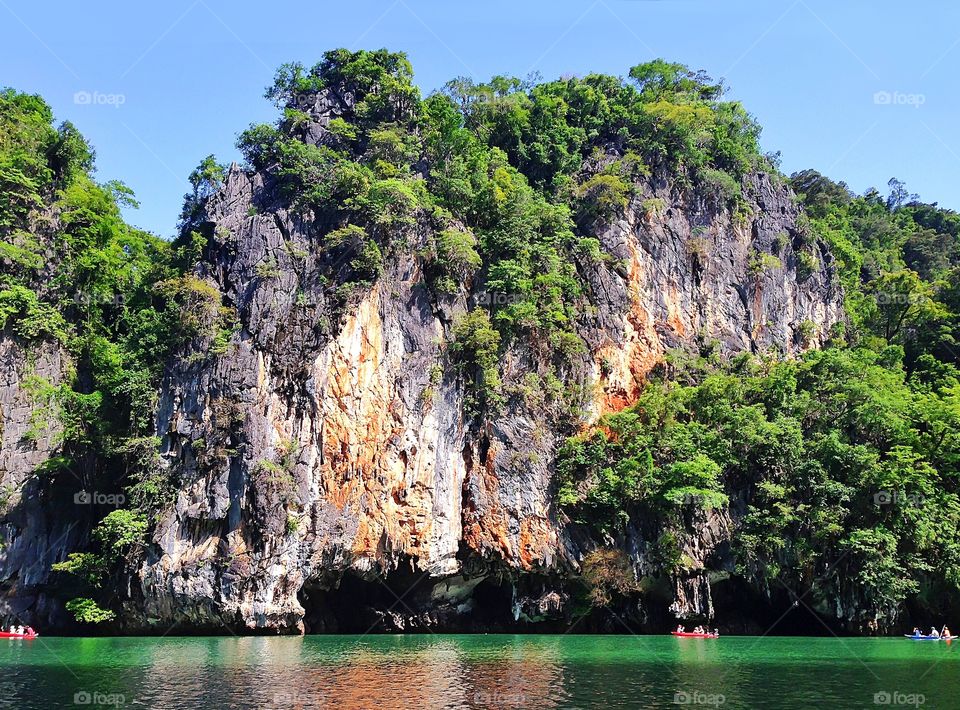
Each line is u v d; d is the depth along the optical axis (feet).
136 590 223.51
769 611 253.03
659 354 290.15
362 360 244.63
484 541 241.76
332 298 249.14
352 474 235.81
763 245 329.52
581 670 153.79
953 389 281.54
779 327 317.83
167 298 251.19
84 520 245.65
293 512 226.17
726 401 264.52
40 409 247.29
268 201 272.51
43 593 239.71
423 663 161.79
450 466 246.88
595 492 244.22
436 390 250.37
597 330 276.82
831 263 345.51
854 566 233.14
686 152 330.34
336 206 264.31
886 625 234.38
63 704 120.57
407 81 313.32
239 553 220.64
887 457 249.55
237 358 241.14
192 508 226.38
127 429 246.27
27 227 271.69
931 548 236.22
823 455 246.88
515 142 333.21
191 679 141.18
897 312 342.03
